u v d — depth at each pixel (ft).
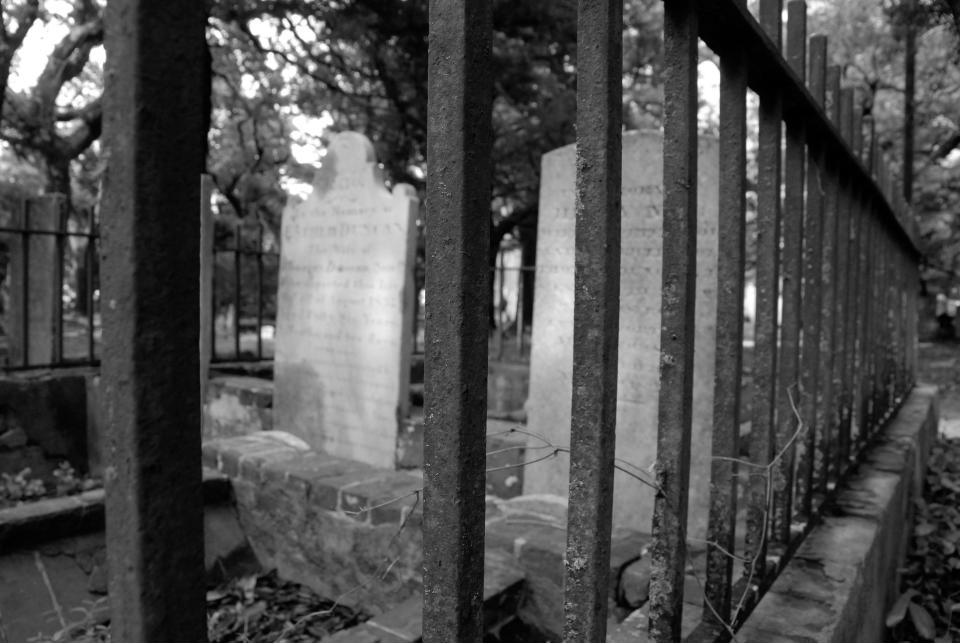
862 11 31.71
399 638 7.02
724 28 3.98
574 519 2.89
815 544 6.08
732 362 4.33
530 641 8.86
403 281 16.06
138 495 1.62
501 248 43.83
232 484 12.79
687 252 3.45
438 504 2.36
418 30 29.94
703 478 11.12
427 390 2.37
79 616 9.87
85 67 43.39
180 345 1.68
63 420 18.51
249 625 10.09
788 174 5.75
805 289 6.52
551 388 13.17
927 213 34.58
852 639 5.25
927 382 33.47
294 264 18.48
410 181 42.60
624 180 12.23
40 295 23.20
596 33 2.71
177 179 1.63
